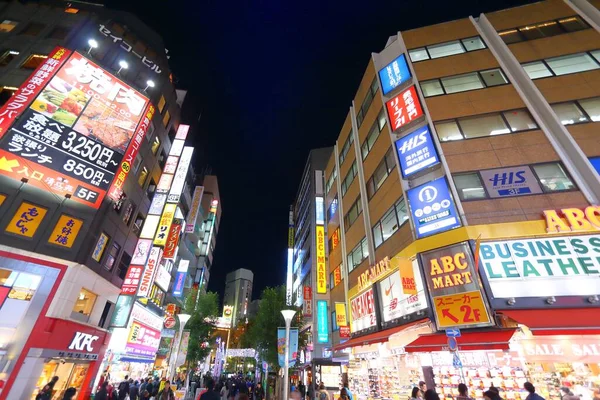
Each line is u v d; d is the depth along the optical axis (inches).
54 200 621.9
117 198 743.1
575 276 374.3
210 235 2107.5
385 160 662.5
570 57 558.6
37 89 658.8
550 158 463.8
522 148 484.7
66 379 605.3
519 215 429.7
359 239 778.8
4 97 662.5
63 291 585.6
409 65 666.2
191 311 1314.0
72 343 597.6
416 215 510.0
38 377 515.8
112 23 935.0
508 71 579.5
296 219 2028.8
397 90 671.8
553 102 511.8
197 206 1704.0
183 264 1547.7
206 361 2094.0
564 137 470.6
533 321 333.7
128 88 842.8
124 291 853.8
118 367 917.8
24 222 574.9
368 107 805.9
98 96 761.0
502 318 373.1
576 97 506.0
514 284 389.4
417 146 559.5
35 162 612.7
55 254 595.5
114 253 776.3
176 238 1195.9
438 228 468.8
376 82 761.6
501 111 535.2
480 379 390.9
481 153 500.1
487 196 457.7
